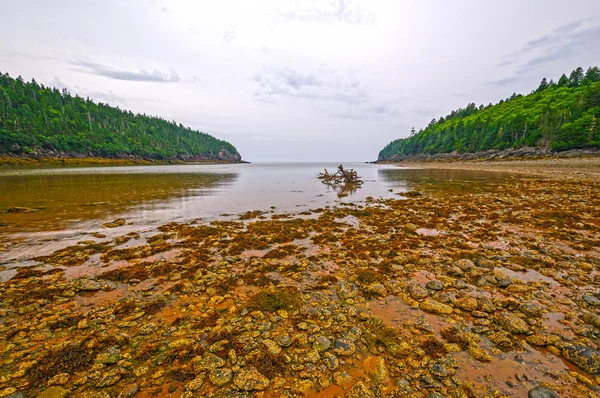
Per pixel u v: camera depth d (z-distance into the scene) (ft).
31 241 35.37
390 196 80.07
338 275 25.00
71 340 15.52
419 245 33.27
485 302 19.12
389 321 17.51
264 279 24.09
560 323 16.79
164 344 15.17
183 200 71.87
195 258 29.48
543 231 37.73
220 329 16.57
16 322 17.44
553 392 11.51
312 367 13.41
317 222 46.68
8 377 12.54
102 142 448.65
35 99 483.10
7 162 293.23
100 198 72.84
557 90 422.82
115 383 12.34
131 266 27.22
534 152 264.72
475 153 356.79
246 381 12.44
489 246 32.19
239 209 59.88
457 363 13.62
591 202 55.21
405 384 12.38
